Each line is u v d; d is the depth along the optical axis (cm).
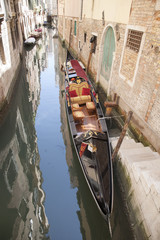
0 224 387
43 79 1191
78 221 406
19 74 1182
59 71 1338
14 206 428
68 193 470
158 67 437
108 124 684
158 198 291
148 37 468
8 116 734
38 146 630
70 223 401
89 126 609
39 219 403
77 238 373
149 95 484
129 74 596
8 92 805
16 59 1152
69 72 925
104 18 776
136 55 540
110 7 700
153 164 379
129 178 399
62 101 903
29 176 513
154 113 465
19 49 1407
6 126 685
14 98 896
